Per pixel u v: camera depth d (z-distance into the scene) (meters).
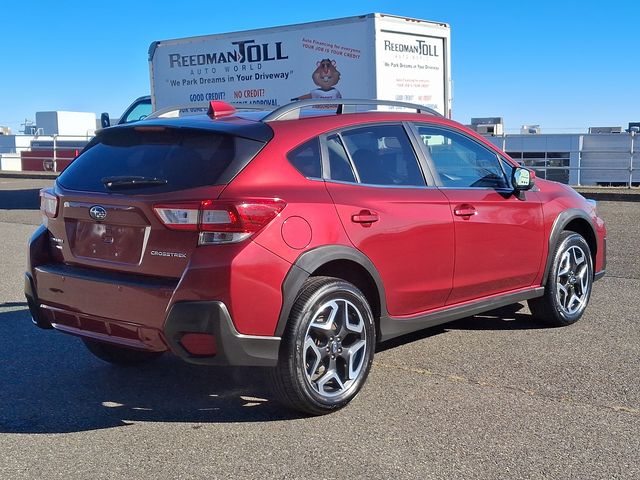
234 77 13.93
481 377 4.79
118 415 4.23
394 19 12.27
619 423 4.01
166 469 3.51
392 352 5.36
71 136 28.33
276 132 4.22
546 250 5.69
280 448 3.73
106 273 4.11
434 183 4.95
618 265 8.80
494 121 29.19
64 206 4.34
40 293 4.43
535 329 5.96
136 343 4.00
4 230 12.62
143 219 3.92
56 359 5.34
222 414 4.23
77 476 3.45
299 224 3.98
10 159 32.72
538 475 3.40
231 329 3.73
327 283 4.08
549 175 23.12
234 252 3.73
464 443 3.76
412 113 5.09
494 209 5.22
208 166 3.98
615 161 21.78
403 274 4.59
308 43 12.88
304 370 3.97
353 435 3.88
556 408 4.23
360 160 4.56
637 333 5.81
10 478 3.43
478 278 5.14
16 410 4.32
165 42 14.82
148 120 4.58
